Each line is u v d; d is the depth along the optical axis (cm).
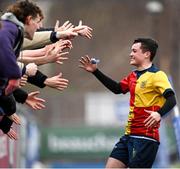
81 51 11375
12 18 1652
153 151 1873
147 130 1866
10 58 1589
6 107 1692
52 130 6981
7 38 1600
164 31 8912
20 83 1812
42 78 1812
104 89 11169
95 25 11500
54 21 11331
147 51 1911
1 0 5009
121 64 11450
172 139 6369
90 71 1980
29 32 1736
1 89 1644
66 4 11319
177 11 8819
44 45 1873
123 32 11512
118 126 7244
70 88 11075
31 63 1830
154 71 1892
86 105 8700
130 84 1914
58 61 1897
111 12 11506
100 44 11462
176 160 6331
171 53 8938
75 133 7031
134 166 1862
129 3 11006
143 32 11469
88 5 11406
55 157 6944
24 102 1828
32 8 1723
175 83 8900
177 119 2098
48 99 8781
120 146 1914
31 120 4197
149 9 8619
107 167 1911
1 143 2645
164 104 1817
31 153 4222
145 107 1873
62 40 1881
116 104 8138
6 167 2769
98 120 8619
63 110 8756
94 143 6975
